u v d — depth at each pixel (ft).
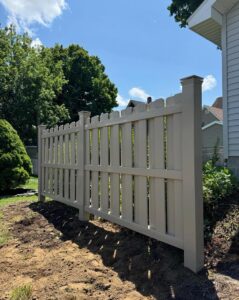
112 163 11.95
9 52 63.31
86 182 14.06
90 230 12.52
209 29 22.40
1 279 8.75
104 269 8.93
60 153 17.12
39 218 15.19
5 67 60.34
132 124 10.89
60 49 91.81
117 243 10.66
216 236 9.44
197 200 8.04
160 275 8.01
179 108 8.62
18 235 12.85
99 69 95.25
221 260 8.20
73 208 16.35
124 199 11.19
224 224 10.15
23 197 23.76
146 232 9.91
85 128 14.25
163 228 9.17
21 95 60.39
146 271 8.37
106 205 12.39
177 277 7.77
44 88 64.23
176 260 8.54
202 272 7.77
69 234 12.57
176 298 6.93
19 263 9.87
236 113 19.34
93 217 14.43
